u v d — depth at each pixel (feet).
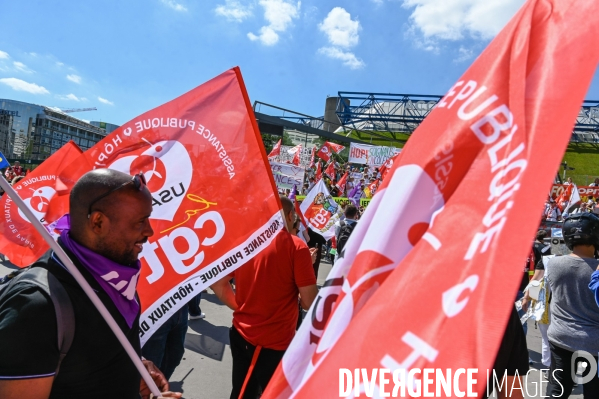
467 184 2.97
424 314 2.64
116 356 4.75
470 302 2.40
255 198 7.80
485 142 3.07
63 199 9.41
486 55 3.42
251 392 9.26
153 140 7.84
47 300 4.18
